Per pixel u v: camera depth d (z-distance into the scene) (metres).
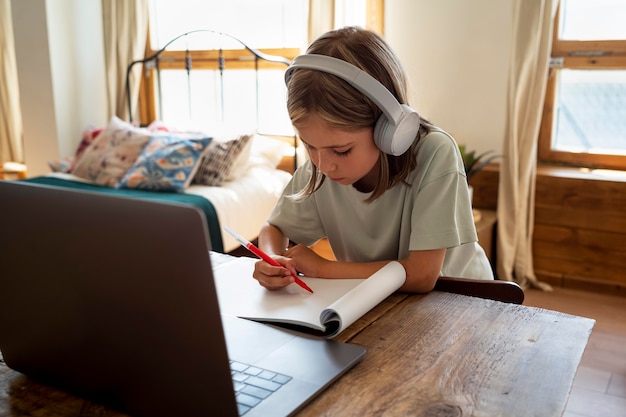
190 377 0.68
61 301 0.75
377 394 0.78
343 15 3.30
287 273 1.13
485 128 3.26
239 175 3.35
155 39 4.23
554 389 0.79
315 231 1.45
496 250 3.10
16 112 4.78
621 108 3.02
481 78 3.21
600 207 2.89
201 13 4.02
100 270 0.69
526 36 2.83
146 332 0.69
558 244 3.03
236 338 0.93
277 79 3.82
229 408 0.67
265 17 3.80
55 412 0.77
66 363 0.80
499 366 0.85
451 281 1.24
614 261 2.92
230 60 3.93
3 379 0.86
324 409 0.75
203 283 0.62
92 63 4.17
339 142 1.08
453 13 3.21
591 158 3.10
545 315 1.03
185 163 3.16
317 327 0.96
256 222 3.25
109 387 0.77
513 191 2.96
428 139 1.25
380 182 1.21
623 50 2.92
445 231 1.18
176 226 0.61
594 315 2.71
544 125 3.17
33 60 3.99
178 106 4.24
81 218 0.68
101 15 4.16
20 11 3.95
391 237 1.32
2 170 4.54
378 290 1.06
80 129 4.17
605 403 1.99
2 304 0.83
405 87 1.17
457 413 0.74
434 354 0.89
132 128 3.53
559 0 2.99
